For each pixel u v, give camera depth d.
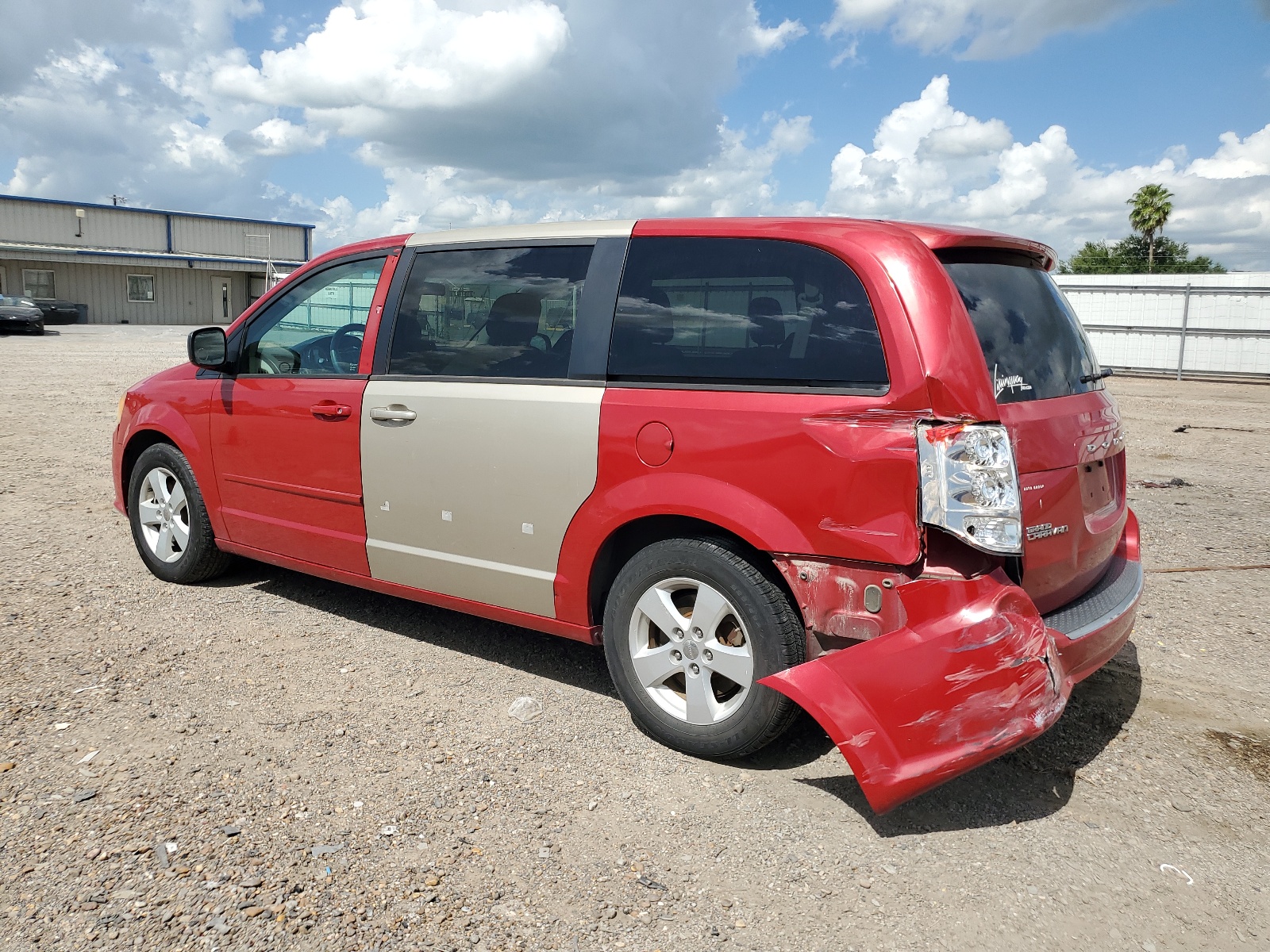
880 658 2.60
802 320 2.91
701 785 2.97
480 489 3.58
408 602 4.76
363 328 4.07
